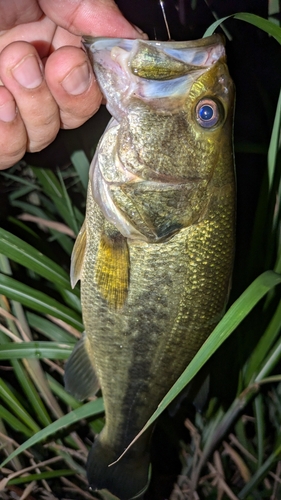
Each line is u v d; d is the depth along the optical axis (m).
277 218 0.31
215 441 0.33
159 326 0.24
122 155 0.22
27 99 0.23
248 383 0.33
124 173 0.22
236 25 0.36
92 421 0.33
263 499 0.34
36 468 0.33
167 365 0.25
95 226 0.23
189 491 0.34
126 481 0.28
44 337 0.37
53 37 0.28
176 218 0.22
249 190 0.38
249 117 0.37
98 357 0.25
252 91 0.37
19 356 0.29
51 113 0.24
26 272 0.37
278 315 0.31
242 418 0.35
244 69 0.37
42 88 0.23
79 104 0.24
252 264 0.32
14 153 0.25
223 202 0.23
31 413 0.34
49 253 0.37
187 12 0.34
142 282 0.23
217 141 0.22
